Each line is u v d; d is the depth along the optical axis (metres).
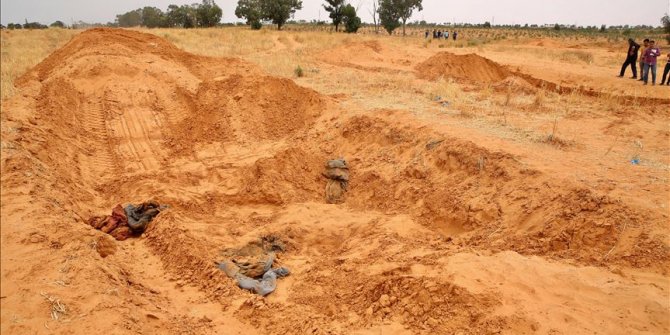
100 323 4.70
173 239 7.25
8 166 7.44
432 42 38.19
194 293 6.19
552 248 6.04
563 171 7.36
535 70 20.16
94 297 5.05
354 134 11.01
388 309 5.20
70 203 7.77
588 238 5.89
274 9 49.12
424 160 8.95
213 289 6.19
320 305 5.77
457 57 20.02
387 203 8.66
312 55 25.20
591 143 9.13
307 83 16.55
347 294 5.80
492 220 7.06
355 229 7.92
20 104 10.84
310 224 8.13
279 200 9.14
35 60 20.84
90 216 8.01
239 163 10.76
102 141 11.61
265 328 5.45
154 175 10.16
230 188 9.68
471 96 13.98
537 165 7.62
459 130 9.64
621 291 4.86
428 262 5.83
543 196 6.84
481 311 4.69
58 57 16.80
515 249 6.20
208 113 13.09
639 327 4.36
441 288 5.04
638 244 5.57
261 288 6.26
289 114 13.02
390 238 7.07
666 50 33.12
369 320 5.13
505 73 19.73
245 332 5.40
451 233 7.43
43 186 7.51
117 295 5.28
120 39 17.06
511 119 10.91
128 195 9.27
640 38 46.78
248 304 5.80
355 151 10.61
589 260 5.63
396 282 5.43
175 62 16.47
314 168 10.10
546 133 9.69
